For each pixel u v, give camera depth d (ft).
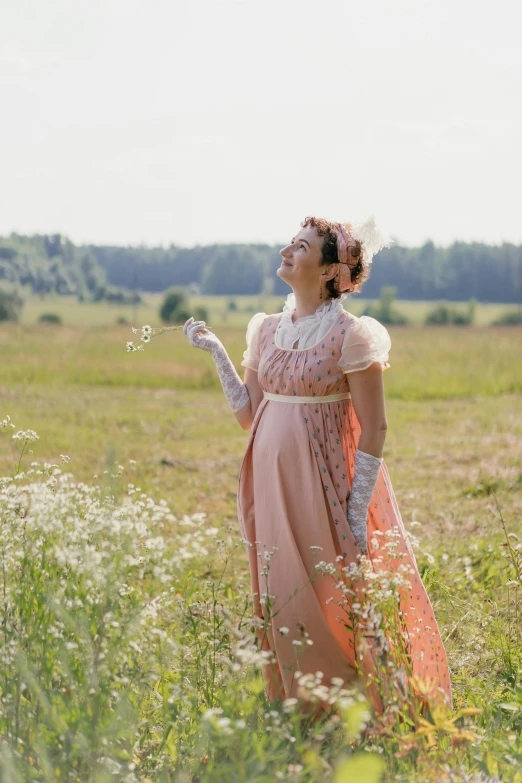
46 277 299.38
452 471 29.48
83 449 32.01
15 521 8.98
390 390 54.95
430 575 14.39
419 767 8.37
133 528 8.35
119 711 7.33
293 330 10.75
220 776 7.27
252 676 8.64
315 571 10.19
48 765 7.02
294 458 10.44
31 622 8.15
